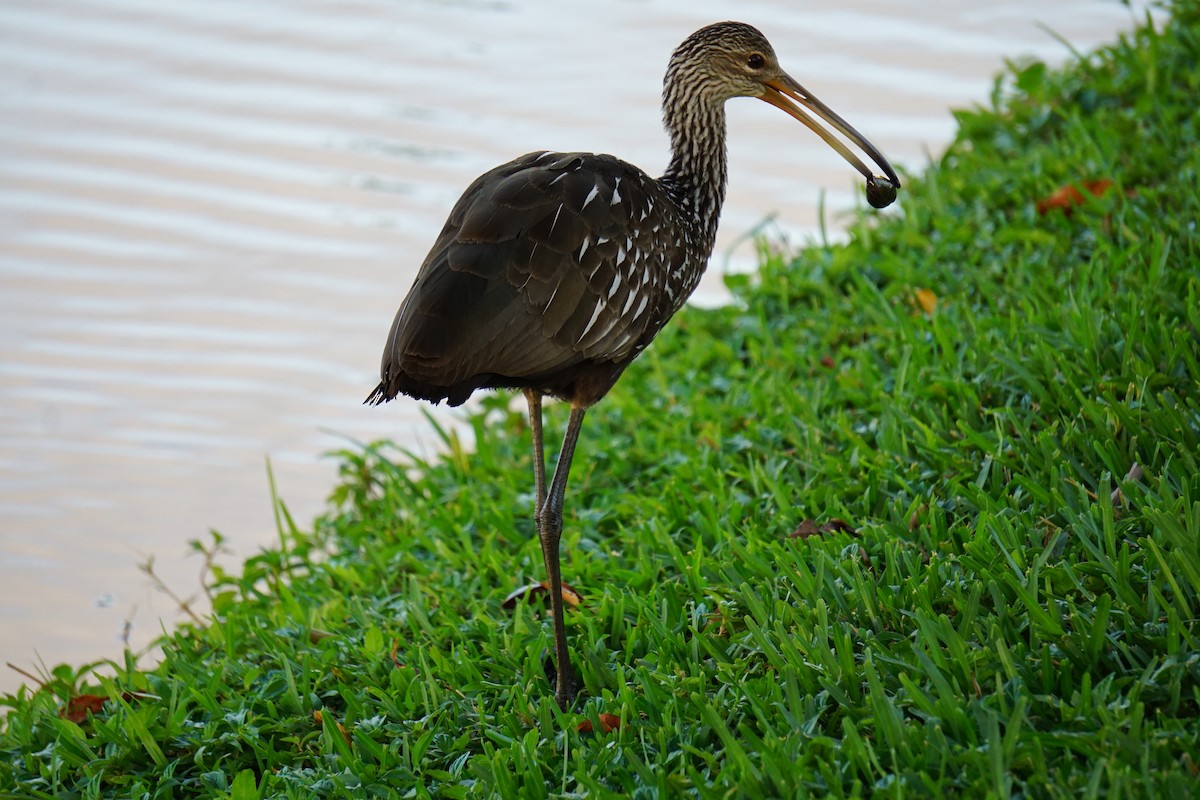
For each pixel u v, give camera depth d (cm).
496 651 913
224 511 1299
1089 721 695
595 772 764
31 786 849
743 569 935
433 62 1894
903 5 1936
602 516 1090
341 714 898
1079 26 1848
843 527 952
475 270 849
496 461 1253
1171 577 754
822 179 1656
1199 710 705
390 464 1247
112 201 1678
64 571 1230
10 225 1634
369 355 1483
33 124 1791
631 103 1788
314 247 1612
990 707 718
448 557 1073
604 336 894
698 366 1295
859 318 1252
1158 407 933
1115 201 1235
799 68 1808
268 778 821
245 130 1777
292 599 1054
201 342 1499
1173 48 1459
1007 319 1127
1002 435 970
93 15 2022
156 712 884
